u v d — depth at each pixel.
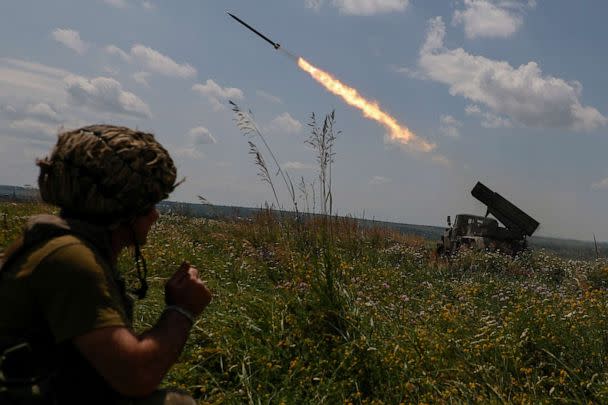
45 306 1.56
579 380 4.09
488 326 5.11
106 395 1.63
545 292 7.59
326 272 5.03
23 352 1.55
